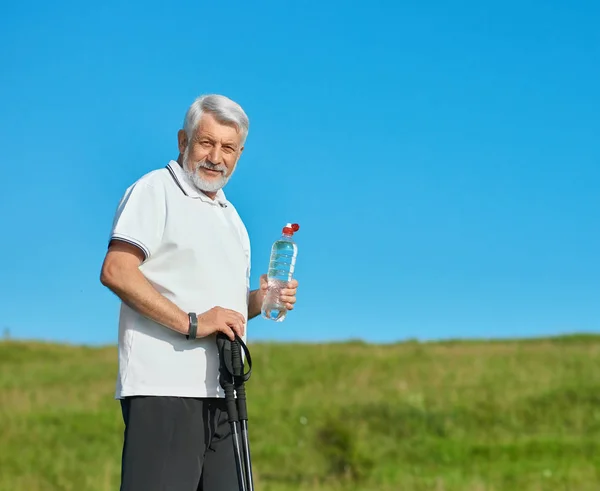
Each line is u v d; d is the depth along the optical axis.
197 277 4.26
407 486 12.47
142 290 4.07
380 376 23.81
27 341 30.94
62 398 20.59
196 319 4.13
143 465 4.10
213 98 4.32
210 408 4.26
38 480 12.48
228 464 4.30
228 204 4.58
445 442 16.48
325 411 18.95
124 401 4.26
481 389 21.42
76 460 14.20
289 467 13.93
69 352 29.98
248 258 4.65
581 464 14.25
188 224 4.28
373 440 16.25
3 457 14.14
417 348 28.56
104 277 4.11
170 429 4.14
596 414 18.86
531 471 13.70
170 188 4.30
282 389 22.66
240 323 4.25
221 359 4.18
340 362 25.80
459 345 29.56
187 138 4.33
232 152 4.33
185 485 4.14
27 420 17.69
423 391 21.42
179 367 4.18
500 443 16.36
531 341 30.55
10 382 23.44
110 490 11.90
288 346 28.77
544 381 22.06
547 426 18.19
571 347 28.03
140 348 4.17
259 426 17.59
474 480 12.68
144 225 4.17
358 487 12.66
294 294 4.64
